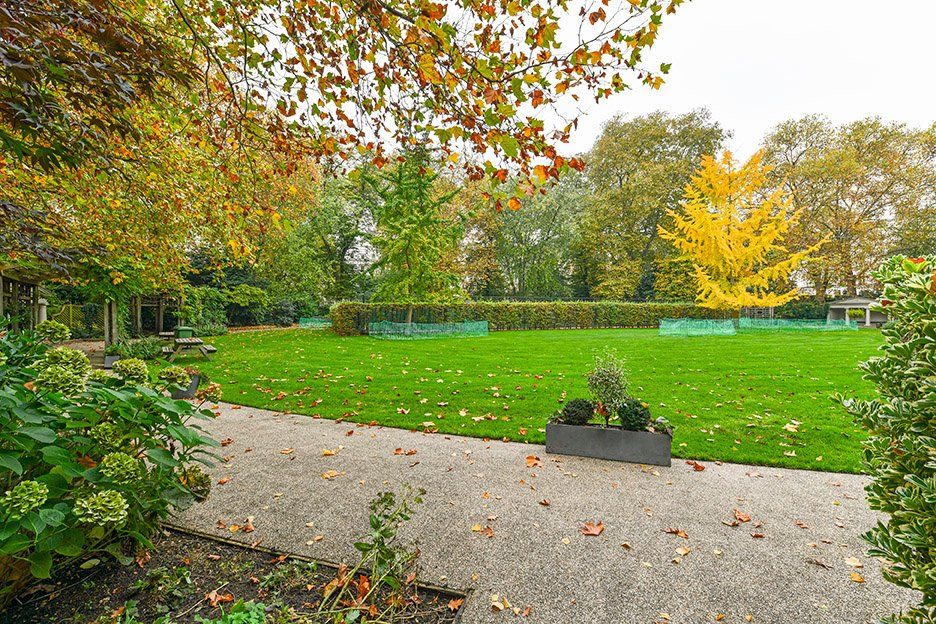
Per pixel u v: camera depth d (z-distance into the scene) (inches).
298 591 88.4
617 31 93.6
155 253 236.7
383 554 81.0
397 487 146.1
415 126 120.7
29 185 176.6
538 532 117.1
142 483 85.9
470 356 460.4
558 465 168.2
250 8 113.4
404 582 92.5
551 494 141.9
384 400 270.4
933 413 58.0
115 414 90.3
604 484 150.5
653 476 158.1
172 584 86.6
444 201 730.2
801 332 792.3
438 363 411.5
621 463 171.2
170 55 116.2
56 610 79.3
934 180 924.0
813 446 187.9
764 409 245.3
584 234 1210.0
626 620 83.3
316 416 236.4
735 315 933.8
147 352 412.5
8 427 71.2
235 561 99.3
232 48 117.7
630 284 1164.5
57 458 73.1
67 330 108.0
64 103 129.7
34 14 83.2
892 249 997.2
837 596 90.6
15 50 79.0
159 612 79.8
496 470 162.4
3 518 64.6
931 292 60.5
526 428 214.5
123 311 486.0
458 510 129.8
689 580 96.1
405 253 717.9
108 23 95.3
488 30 99.3
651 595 90.8
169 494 93.4
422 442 194.5
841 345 536.4
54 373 80.1
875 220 979.9
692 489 146.6
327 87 115.0
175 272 268.7
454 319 827.4
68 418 85.8
